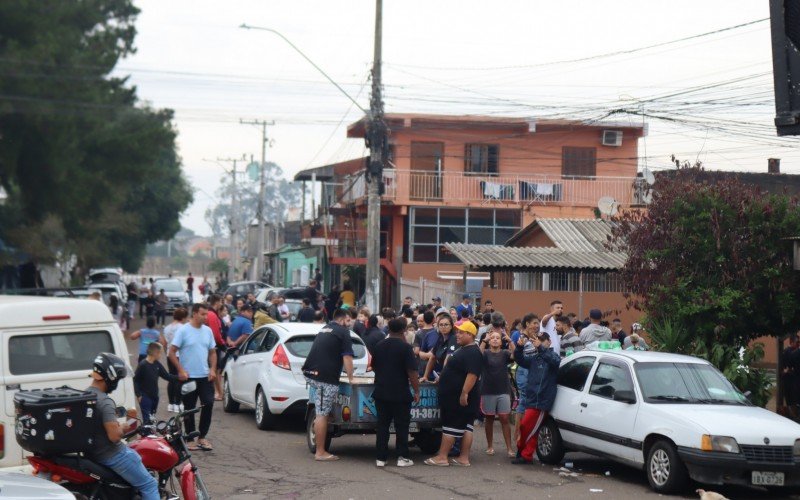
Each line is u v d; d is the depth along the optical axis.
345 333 13.20
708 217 15.89
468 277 36.34
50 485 6.87
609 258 26.25
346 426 13.09
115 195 32.38
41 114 25.86
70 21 29.45
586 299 26.34
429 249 41.53
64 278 47.47
